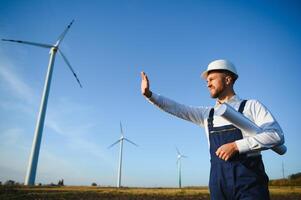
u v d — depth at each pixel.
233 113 2.35
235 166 2.74
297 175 54.44
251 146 2.40
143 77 3.30
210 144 3.03
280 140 2.46
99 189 25.41
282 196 21.67
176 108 3.38
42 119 29.73
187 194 21.88
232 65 3.22
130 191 23.45
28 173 28.28
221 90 3.16
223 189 2.78
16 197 15.26
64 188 24.61
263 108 2.85
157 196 19.52
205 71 3.30
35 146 29.11
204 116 3.35
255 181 2.67
